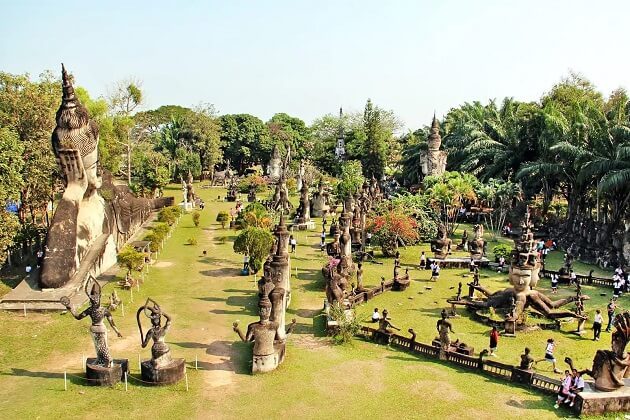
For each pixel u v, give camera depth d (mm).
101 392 20984
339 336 27281
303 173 92188
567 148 48406
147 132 111062
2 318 29109
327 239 54656
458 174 63125
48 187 45281
